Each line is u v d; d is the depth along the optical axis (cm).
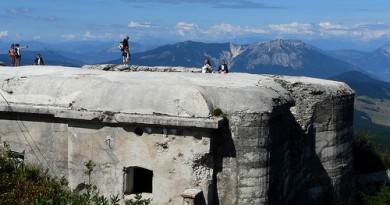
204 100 1155
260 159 1179
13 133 1299
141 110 1171
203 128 1122
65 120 1247
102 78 1336
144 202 1055
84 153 1216
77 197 1020
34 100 1275
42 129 1277
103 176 1208
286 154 1366
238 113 1165
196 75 1485
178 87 1196
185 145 1146
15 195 1023
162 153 1164
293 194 1447
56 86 1283
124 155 1188
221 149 1175
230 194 1182
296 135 1473
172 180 1166
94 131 1202
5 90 1309
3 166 1129
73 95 1252
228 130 1169
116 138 1188
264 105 1191
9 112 1283
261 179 1186
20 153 1300
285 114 1351
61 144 1263
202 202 1158
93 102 1208
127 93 1205
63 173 1271
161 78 1349
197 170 1155
